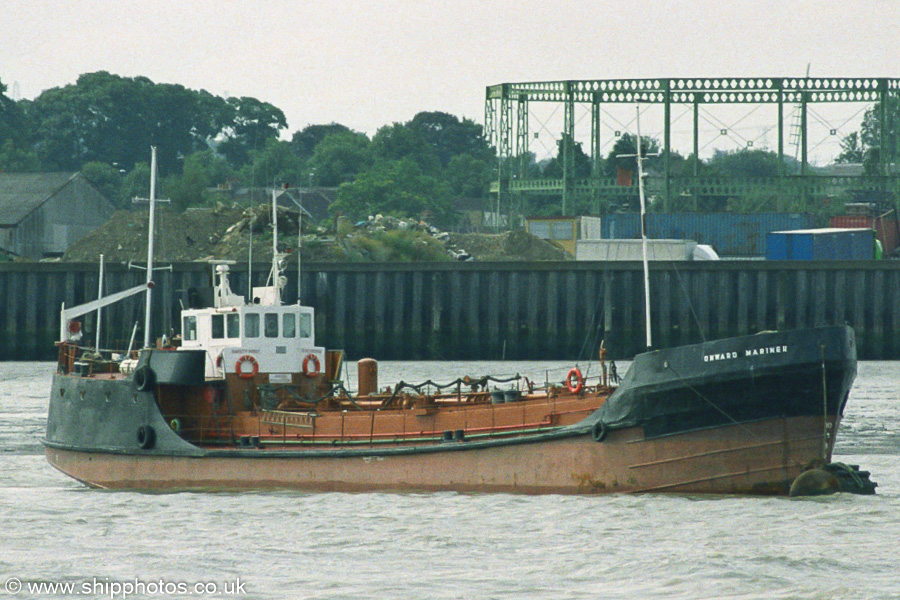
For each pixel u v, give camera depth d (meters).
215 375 124.69
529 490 109.94
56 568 86.88
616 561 86.81
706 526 96.44
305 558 89.38
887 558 86.62
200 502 112.81
